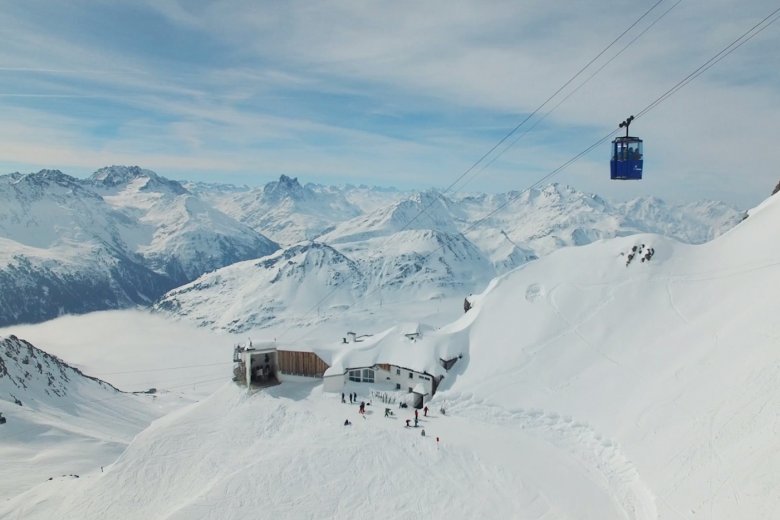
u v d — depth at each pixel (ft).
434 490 166.50
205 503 163.22
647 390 203.92
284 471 177.17
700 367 197.47
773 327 188.55
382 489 168.04
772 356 174.29
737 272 246.47
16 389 502.79
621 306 259.80
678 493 148.15
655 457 168.45
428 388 239.71
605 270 284.00
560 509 155.74
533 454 187.32
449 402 228.22
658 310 249.14
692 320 233.76
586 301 269.85
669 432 174.91
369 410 224.12
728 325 212.64
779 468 129.80
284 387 251.80
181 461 200.64
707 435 162.20
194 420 225.97
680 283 259.19
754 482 131.54
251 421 219.61
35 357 593.42
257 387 248.73
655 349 226.58
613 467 175.94
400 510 159.33
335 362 256.93
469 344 266.98
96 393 615.57
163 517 161.38
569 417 206.90
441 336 265.54
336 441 193.47
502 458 182.80
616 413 199.82
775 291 211.20
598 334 248.73
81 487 203.92
